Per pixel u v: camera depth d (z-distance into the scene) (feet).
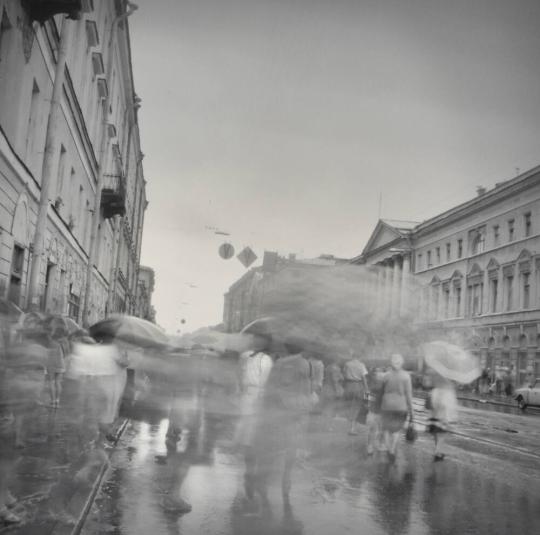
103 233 110.63
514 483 29.78
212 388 23.31
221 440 23.72
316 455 30.07
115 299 140.87
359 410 39.01
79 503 19.76
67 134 68.39
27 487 20.56
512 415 84.02
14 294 50.26
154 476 25.41
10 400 16.05
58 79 48.80
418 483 28.40
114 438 31.63
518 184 151.33
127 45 105.50
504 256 158.51
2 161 43.55
